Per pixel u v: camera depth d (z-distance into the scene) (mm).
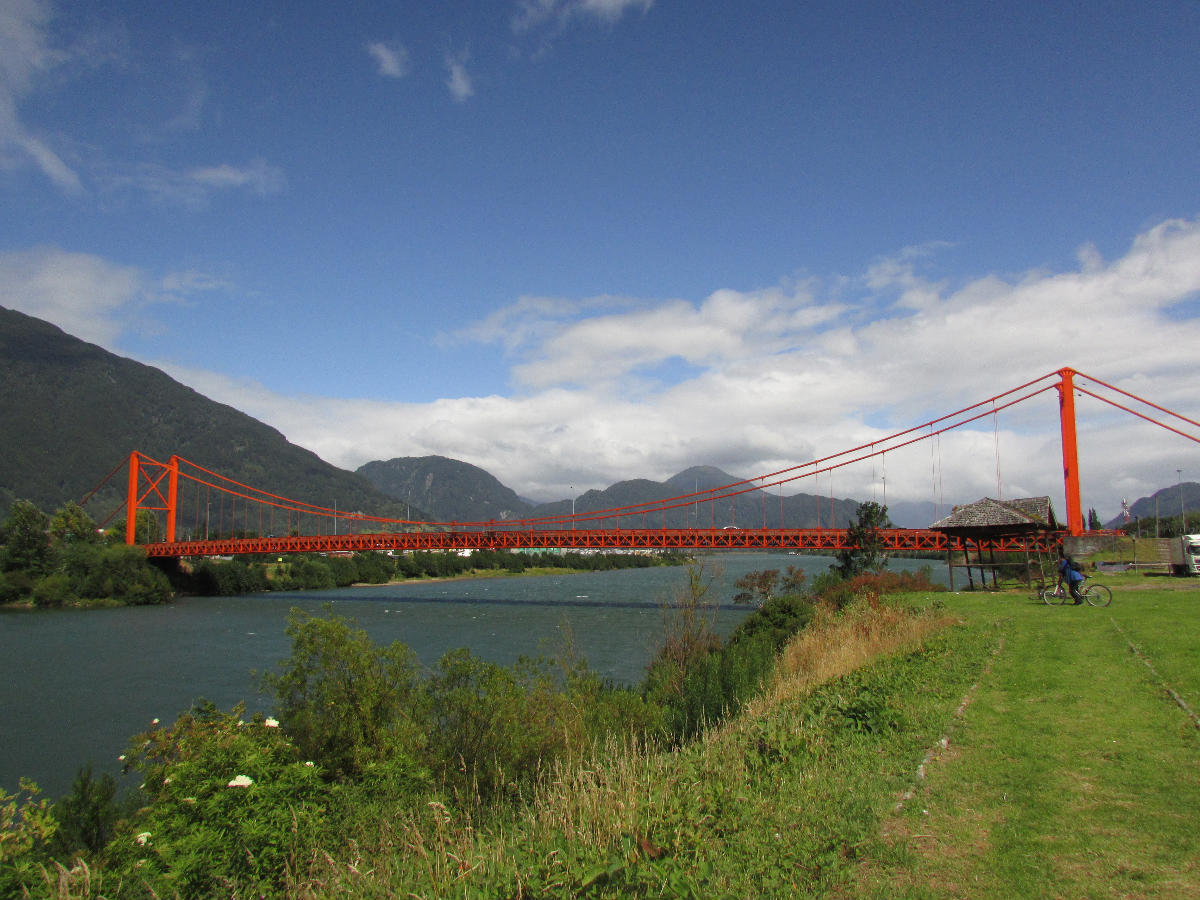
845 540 61469
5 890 7504
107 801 12578
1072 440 54219
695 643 27969
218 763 8844
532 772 11906
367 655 12977
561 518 83562
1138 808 7613
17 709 35000
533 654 45219
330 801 9406
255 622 70500
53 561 91812
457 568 134250
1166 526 81000
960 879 6406
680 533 70188
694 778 9109
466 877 6953
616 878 6344
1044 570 40969
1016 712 11617
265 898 7375
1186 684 12414
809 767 9422
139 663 47219
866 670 15781
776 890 6289
